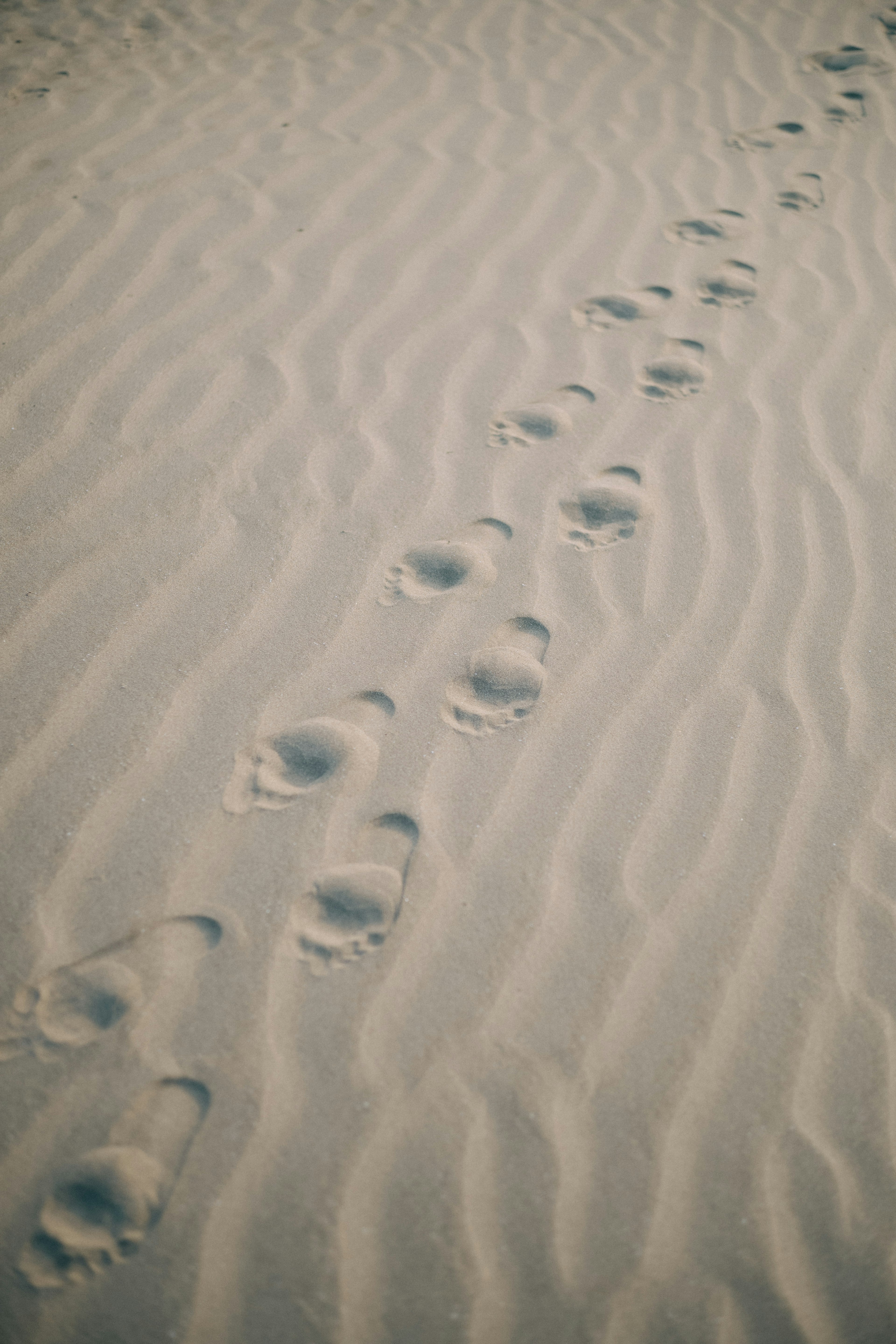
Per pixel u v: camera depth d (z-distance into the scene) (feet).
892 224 10.19
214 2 14.58
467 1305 5.10
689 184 10.75
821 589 7.10
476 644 6.78
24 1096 5.38
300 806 6.15
